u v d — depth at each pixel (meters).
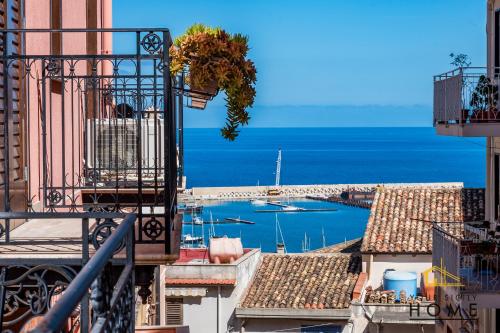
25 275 8.06
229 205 169.88
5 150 9.88
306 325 35.25
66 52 18.11
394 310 34.44
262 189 183.50
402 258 37.72
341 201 172.50
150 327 16.27
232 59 12.84
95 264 5.26
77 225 11.95
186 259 38.88
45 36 15.24
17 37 12.64
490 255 22.45
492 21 26.38
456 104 23.56
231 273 35.41
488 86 23.20
